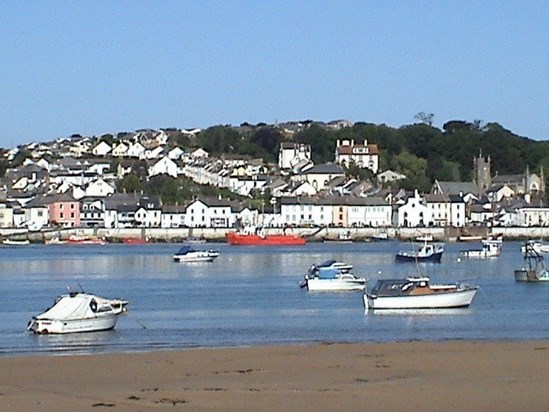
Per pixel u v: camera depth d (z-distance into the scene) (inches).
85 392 1486.2
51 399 1422.2
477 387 1512.1
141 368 1720.0
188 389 1505.9
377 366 1732.3
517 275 4308.6
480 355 1856.5
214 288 4052.7
